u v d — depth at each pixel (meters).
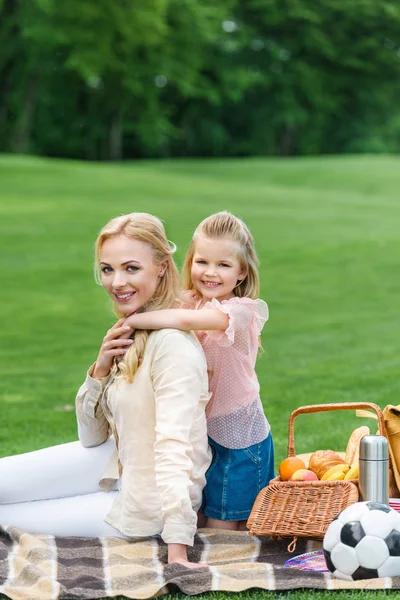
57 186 28.89
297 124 60.53
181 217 23.84
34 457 4.74
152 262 4.59
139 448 4.51
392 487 4.96
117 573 4.16
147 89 51.97
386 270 17.70
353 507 4.13
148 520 4.51
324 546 4.12
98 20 39.94
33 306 15.05
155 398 4.45
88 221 23.17
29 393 9.32
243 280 4.89
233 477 4.77
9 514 4.66
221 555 4.46
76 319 14.12
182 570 4.09
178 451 4.31
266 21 56.56
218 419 4.78
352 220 23.75
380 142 61.38
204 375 4.55
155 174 33.69
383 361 10.55
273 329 12.95
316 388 9.13
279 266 18.14
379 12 56.84
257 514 4.45
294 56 58.62
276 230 22.08
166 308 4.67
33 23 41.38
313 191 30.36
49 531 4.64
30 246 20.14
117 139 55.50
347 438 7.10
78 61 40.84
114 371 4.62
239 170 35.66
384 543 4.01
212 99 52.66
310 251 19.55
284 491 4.48
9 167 31.98
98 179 30.69
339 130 61.81
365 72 59.44
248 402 4.79
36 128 54.44
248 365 4.78
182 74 49.56
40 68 48.84
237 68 55.22
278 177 33.84
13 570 4.15
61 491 4.74
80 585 3.99
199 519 4.90
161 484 4.28
